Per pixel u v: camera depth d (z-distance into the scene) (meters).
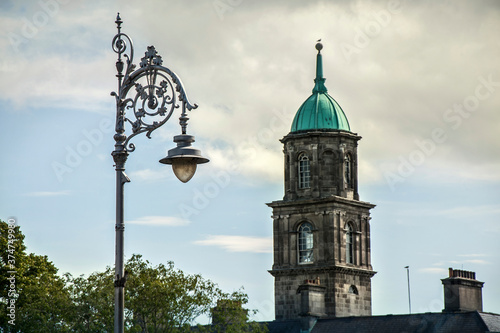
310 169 126.62
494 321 98.56
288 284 125.75
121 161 39.59
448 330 97.94
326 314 121.94
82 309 91.62
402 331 101.75
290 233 126.44
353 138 127.94
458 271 105.75
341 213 125.31
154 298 89.69
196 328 107.88
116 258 38.97
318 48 130.62
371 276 127.88
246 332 97.94
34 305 97.69
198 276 93.69
